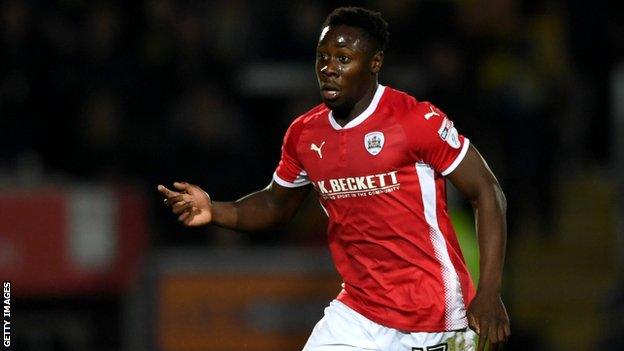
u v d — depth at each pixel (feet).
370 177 58.75
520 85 126.21
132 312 113.70
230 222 63.93
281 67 131.44
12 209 111.75
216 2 132.57
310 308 113.91
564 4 141.69
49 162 123.75
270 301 113.80
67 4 128.26
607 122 144.15
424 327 59.67
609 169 140.05
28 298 112.27
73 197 113.09
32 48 124.47
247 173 121.49
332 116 59.98
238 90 128.57
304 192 65.05
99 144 122.72
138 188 115.14
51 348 112.68
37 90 123.85
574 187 138.62
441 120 58.49
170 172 121.19
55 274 112.27
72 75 125.18
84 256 112.98
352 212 59.98
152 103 126.31
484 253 57.47
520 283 130.93
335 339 61.77
